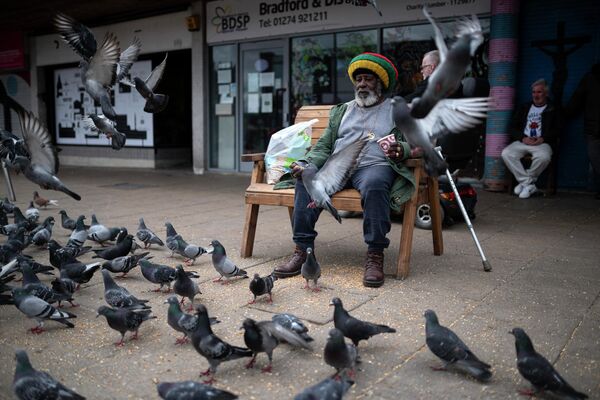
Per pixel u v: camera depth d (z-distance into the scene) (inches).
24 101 760.3
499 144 383.9
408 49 433.4
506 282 183.3
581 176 383.6
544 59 384.8
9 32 743.1
